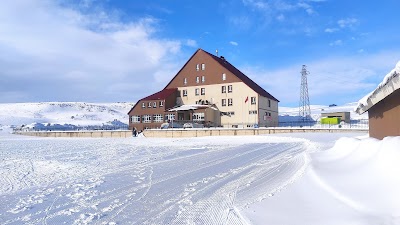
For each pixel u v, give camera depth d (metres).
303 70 79.50
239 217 6.76
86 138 53.78
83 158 21.06
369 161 8.71
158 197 9.14
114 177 12.97
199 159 18.11
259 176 11.69
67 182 12.23
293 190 8.56
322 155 14.42
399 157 7.15
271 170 12.87
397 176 6.72
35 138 56.09
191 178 12.01
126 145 32.81
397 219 5.34
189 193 9.46
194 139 37.97
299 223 6.04
